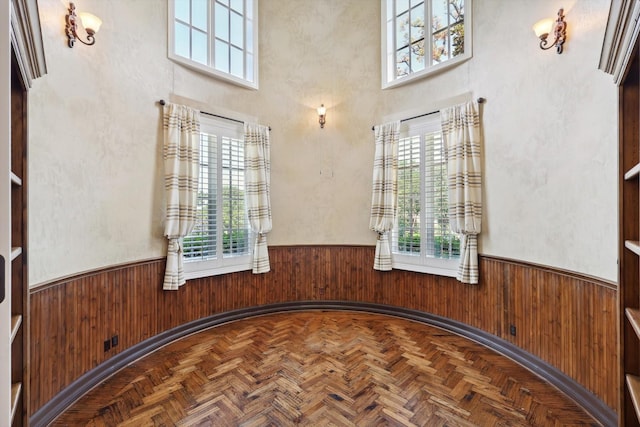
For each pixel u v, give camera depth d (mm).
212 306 3682
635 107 1447
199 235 3576
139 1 2975
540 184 2664
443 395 2311
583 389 2230
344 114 4285
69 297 2316
